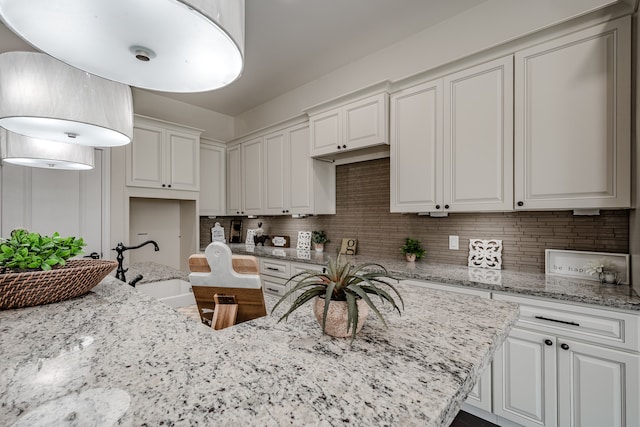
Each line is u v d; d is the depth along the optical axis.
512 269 2.08
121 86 1.21
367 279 0.77
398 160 2.33
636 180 1.43
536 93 1.72
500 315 0.95
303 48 2.76
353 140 2.58
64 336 0.76
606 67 1.51
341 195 3.19
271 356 0.66
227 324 1.02
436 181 2.12
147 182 3.25
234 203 3.99
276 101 3.83
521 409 1.57
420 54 2.53
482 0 2.17
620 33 1.48
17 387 0.52
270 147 3.49
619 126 1.48
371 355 0.67
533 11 2.00
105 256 2.97
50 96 1.01
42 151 1.49
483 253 2.21
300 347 0.71
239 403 0.49
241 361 0.63
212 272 1.02
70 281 1.04
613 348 1.34
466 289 1.76
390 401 0.50
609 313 1.35
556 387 1.47
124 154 3.11
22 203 2.60
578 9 1.84
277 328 0.83
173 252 3.86
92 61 0.73
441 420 0.47
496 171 1.87
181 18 0.60
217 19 0.54
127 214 3.12
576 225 1.85
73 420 0.43
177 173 3.48
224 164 4.13
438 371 0.60
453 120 2.04
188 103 3.98
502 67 1.84
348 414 0.47
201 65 0.76
